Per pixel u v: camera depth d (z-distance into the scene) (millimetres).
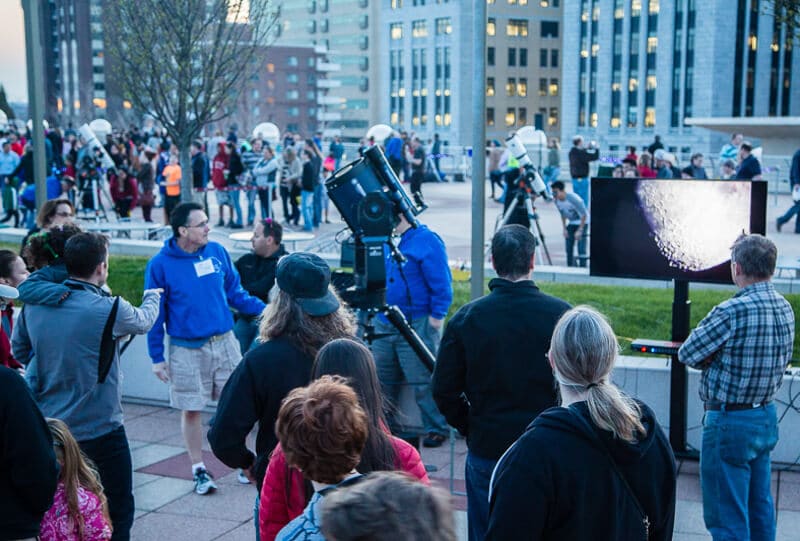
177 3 13961
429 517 1814
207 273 6387
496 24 109562
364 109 149500
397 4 115312
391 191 5637
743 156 18859
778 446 6645
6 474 3443
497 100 110875
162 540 5594
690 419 6852
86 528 3654
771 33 72062
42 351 4801
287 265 3779
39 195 8977
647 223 6414
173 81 14805
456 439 7281
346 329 3857
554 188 14273
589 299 10203
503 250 4191
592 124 80312
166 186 19500
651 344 6398
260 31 17125
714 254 6254
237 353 6582
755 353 4570
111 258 13398
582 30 80188
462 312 4215
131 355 8469
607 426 2828
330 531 1808
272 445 3717
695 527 5672
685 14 71875
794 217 22234
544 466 2838
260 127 30500
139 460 7020
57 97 147625
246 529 5773
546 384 4074
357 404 2748
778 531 5641
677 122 73375
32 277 4969
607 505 2869
